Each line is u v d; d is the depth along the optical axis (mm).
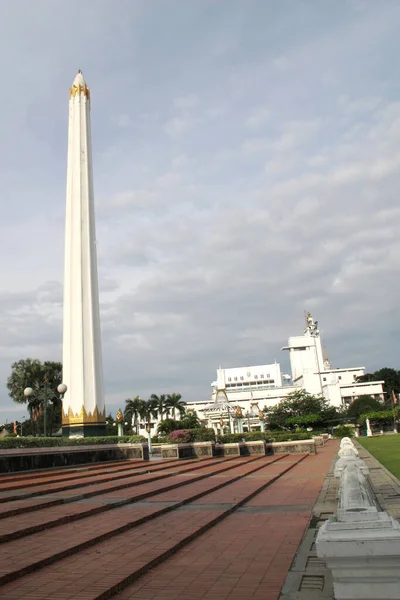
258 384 135250
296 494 14852
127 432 89938
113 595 6172
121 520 10391
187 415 88688
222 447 35875
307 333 133500
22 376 58469
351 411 96688
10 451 22641
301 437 41062
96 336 38062
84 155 41062
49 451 25594
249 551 8133
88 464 28719
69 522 10367
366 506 4410
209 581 6613
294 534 9242
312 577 6547
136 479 18625
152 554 7801
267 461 29578
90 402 36188
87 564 7316
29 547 8070
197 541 9102
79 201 39719
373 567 3717
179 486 17234
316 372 116188
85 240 39062
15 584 6398
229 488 16656
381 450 34688
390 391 116250
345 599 3752
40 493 14461
